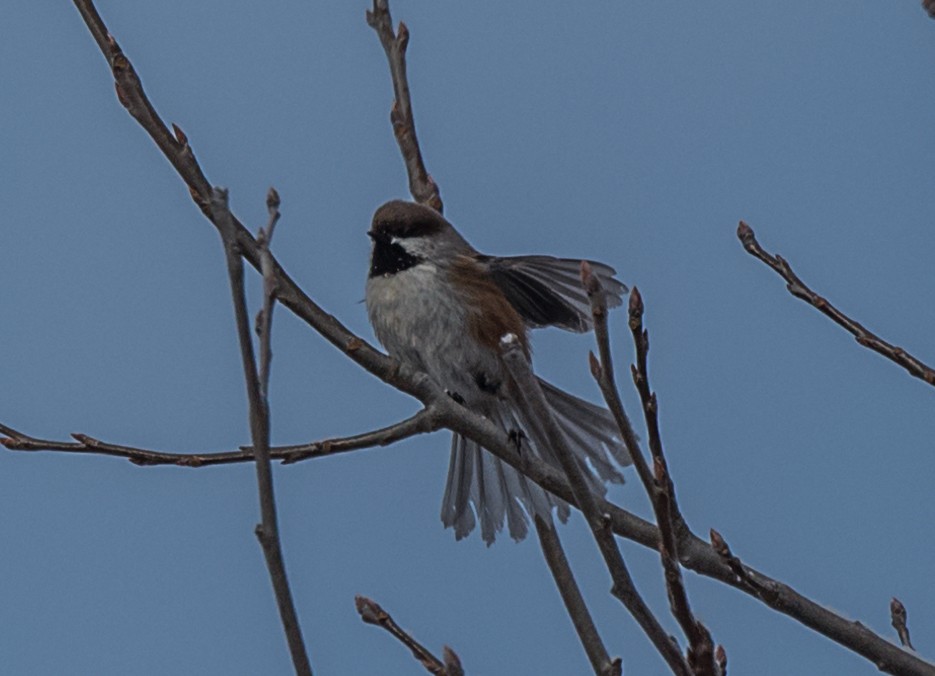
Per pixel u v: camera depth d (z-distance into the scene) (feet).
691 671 20.49
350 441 28.04
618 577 20.62
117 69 25.84
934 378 27.50
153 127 26.48
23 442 27.53
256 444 18.53
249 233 27.89
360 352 27.61
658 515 20.59
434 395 27.89
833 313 28.19
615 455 37.99
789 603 23.57
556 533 25.61
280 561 18.31
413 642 24.17
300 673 18.16
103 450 27.66
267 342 19.02
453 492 37.50
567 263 36.22
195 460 27.84
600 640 23.73
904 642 27.61
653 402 21.02
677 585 20.40
